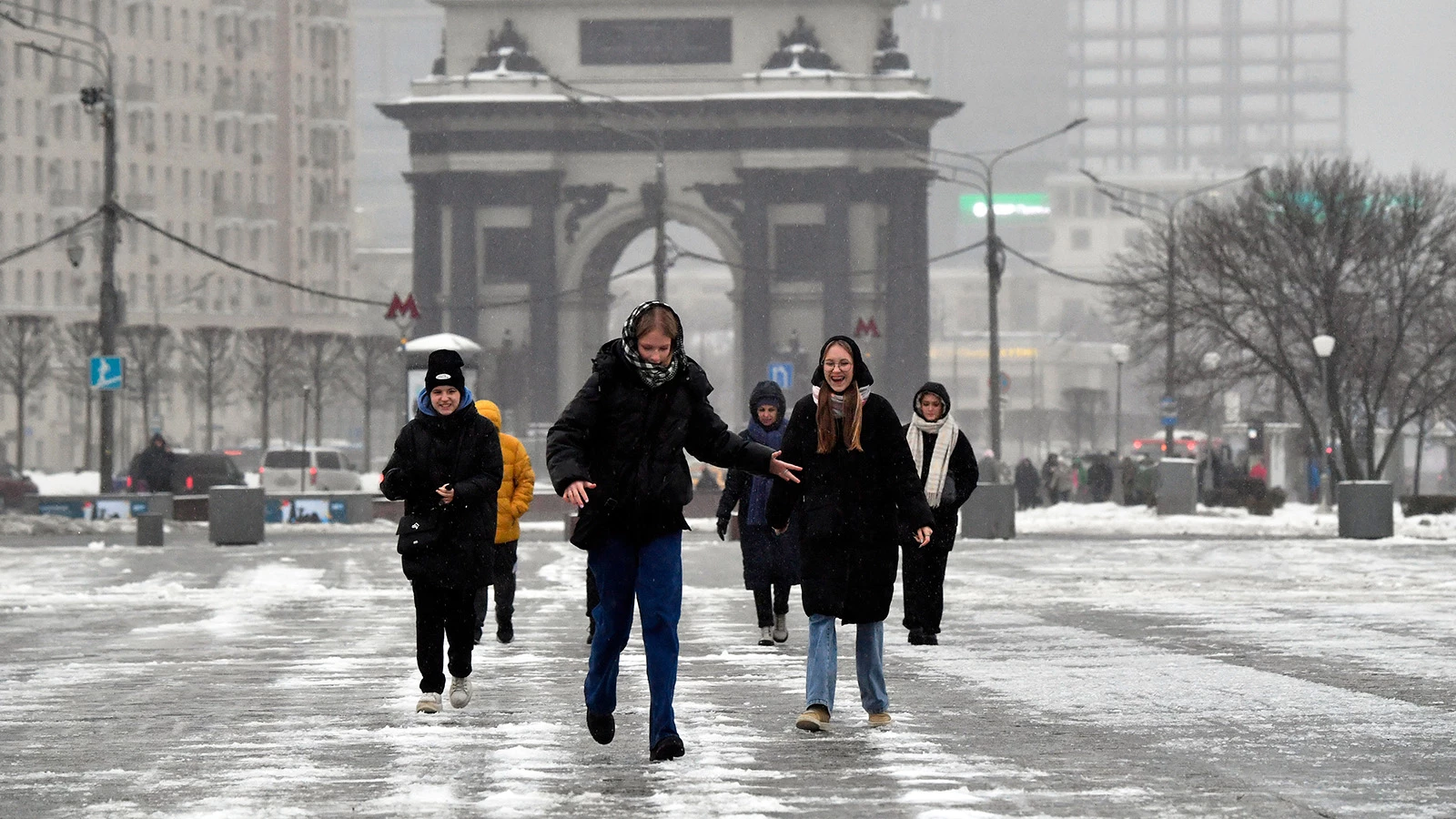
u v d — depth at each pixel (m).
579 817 30.97
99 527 176.25
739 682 50.19
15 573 106.44
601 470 36.47
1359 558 116.94
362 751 38.28
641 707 45.16
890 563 40.81
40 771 36.28
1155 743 38.47
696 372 36.94
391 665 55.44
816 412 40.75
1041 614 72.88
